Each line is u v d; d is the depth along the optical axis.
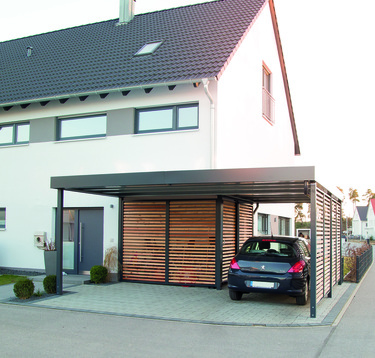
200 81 11.05
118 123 12.69
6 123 14.72
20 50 19.02
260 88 15.48
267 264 9.03
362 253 16.67
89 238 13.33
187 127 11.89
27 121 14.41
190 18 16.22
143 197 12.34
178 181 8.71
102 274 12.00
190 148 11.65
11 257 14.16
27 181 14.09
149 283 12.05
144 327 7.32
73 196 13.41
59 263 10.31
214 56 12.13
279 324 7.56
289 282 8.80
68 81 13.63
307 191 8.13
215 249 11.42
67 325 7.43
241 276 9.16
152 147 12.17
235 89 12.89
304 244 10.49
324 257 9.77
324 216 9.81
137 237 12.34
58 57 16.53
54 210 13.74
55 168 13.62
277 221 18.69
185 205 11.86
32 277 12.93
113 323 7.59
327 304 9.53
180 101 11.86
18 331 7.02
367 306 9.55
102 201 13.02
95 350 6.03
